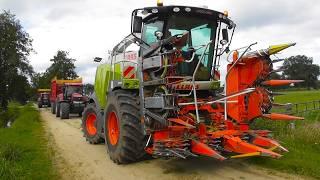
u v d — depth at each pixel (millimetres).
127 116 7133
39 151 8914
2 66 46719
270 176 6238
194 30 7598
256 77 6902
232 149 6309
